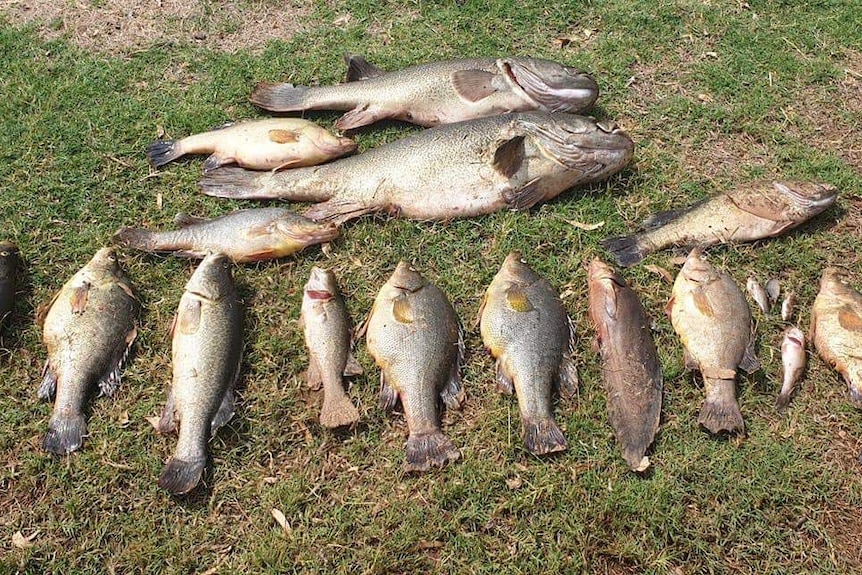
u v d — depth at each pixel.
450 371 2.18
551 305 2.23
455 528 2.02
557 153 2.48
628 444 2.11
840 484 2.11
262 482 2.07
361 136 2.69
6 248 2.29
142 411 2.14
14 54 2.83
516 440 2.12
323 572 1.97
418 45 2.97
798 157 2.69
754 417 2.19
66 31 2.93
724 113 2.79
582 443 2.12
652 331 2.30
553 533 2.02
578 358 2.24
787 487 2.09
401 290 2.22
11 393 2.15
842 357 2.22
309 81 2.83
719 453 2.13
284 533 2.01
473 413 2.17
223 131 2.56
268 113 2.73
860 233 2.51
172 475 2.03
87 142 2.60
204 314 2.15
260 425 2.13
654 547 2.02
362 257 2.40
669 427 2.16
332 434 2.12
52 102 2.68
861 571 2.01
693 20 3.12
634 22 3.09
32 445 2.09
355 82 2.71
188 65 2.84
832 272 2.35
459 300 2.34
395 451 2.11
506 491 2.06
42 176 2.51
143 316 2.27
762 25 3.12
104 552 1.98
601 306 2.24
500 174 2.46
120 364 2.19
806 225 2.52
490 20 3.07
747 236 2.45
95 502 2.03
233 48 2.93
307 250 2.40
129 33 2.94
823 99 2.86
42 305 2.25
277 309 2.30
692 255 2.31
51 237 2.40
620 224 2.50
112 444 2.09
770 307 2.36
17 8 3.00
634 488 2.07
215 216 2.47
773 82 2.91
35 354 2.21
